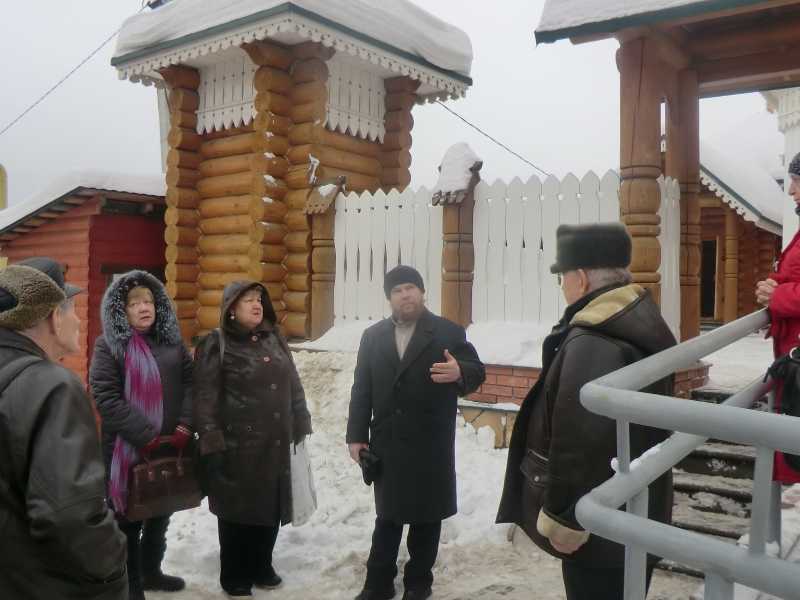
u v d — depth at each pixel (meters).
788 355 2.63
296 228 7.73
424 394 3.56
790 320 2.84
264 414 3.65
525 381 5.58
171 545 4.23
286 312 7.82
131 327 3.54
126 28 8.70
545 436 2.31
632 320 2.19
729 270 14.73
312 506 3.94
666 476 2.30
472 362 3.67
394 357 3.63
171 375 3.61
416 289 3.64
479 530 4.42
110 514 1.86
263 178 7.63
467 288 6.32
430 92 9.88
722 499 4.25
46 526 1.71
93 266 8.63
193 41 7.85
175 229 8.45
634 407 1.46
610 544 2.15
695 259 6.06
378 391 3.64
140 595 3.45
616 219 5.56
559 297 5.89
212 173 8.47
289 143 7.86
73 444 1.78
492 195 6.25
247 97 8.13
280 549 4.22
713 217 16.72
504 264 6.20
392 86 8.88
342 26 7.53
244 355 3.68
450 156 6.43
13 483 1.78
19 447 1.76
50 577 1.78
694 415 1.34
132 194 8.62
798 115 12.14
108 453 3.44
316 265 7.46
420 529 3.62
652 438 2.22
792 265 2.85
